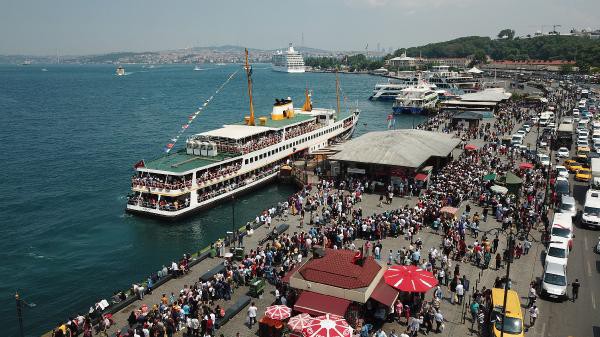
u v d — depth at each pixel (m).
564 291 38.41
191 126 156.62
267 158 85.00
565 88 199.38
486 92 176.12
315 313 32.75
